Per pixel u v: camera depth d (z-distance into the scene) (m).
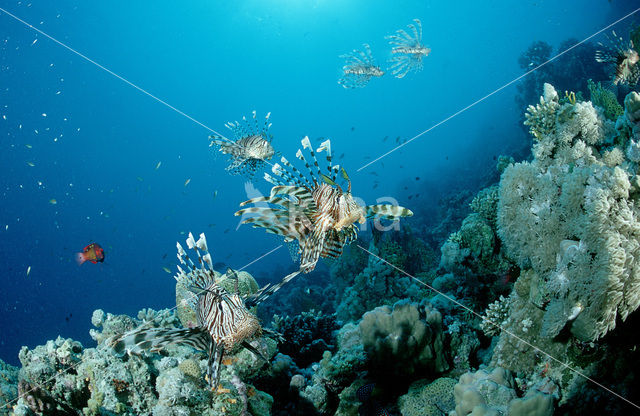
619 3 28.16
